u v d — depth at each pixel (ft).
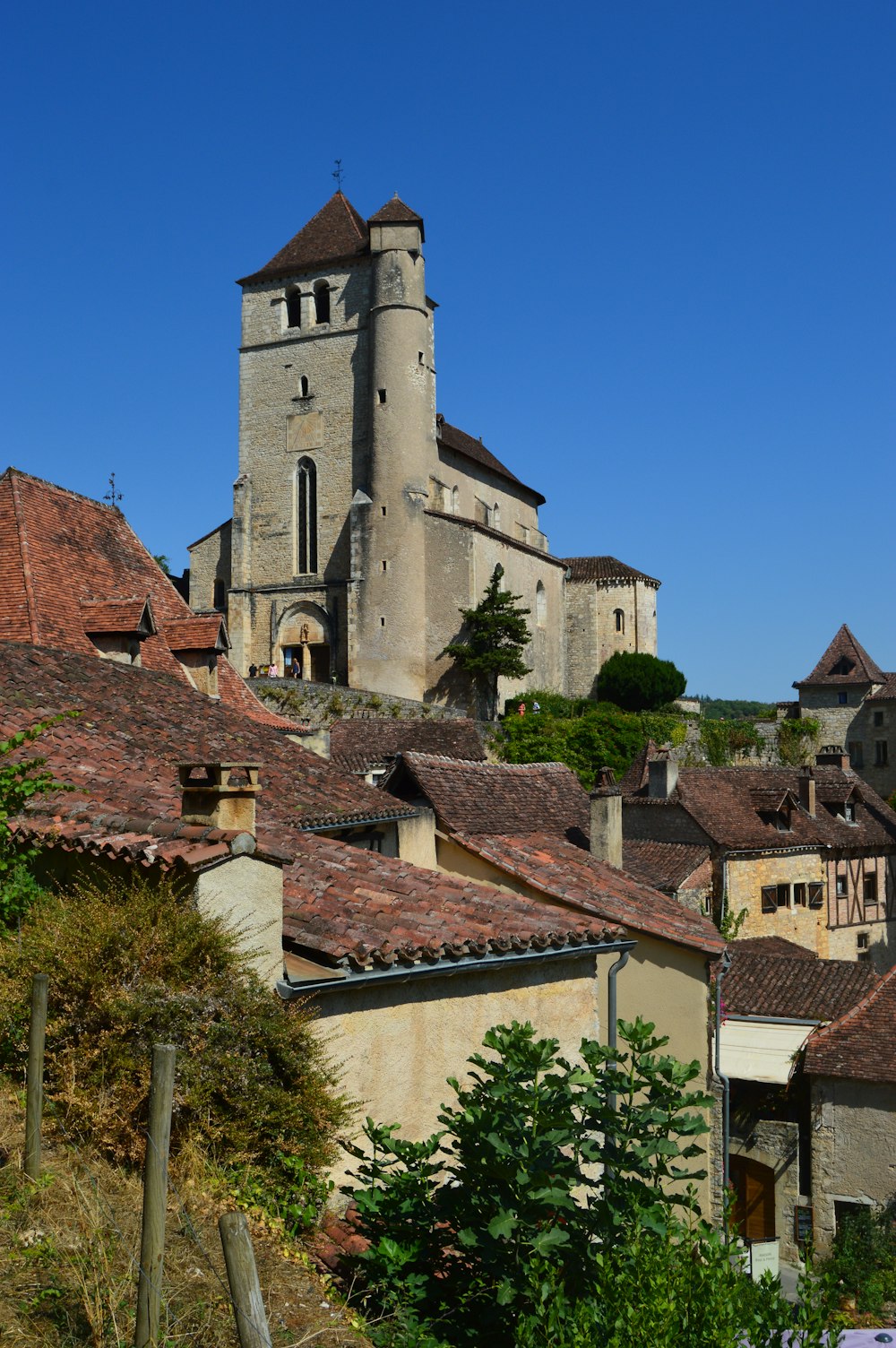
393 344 209.87
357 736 149.07
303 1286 23.54
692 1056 56.03
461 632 205.57
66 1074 26.71
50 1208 23.49
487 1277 24.61
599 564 270.87
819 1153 80.59
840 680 263.49
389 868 41.81
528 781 72.59
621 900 58.49
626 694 246.27
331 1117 27.99
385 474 207.82
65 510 77.20
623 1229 23.47
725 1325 19.27
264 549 223.10
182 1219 22.67
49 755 41.63
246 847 30.66
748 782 136.26
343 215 229.25
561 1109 24.80
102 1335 19.72
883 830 147.74
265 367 225.97
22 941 29.76
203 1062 26.53
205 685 76.28
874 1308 67.72
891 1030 82.07
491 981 37.65
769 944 116.47
